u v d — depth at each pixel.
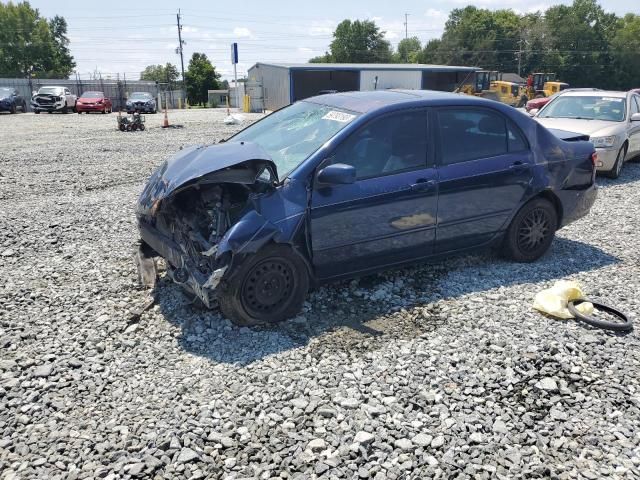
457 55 99.00
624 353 3.98
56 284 5.06
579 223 7.35
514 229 5.56
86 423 3.16
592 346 4.06
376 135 4.68
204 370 3.70
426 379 3.62
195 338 4.11
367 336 4.18
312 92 41.00
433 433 3.11
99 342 4.04
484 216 5.26
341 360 3.83
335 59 113.50
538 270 5.55
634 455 2.98
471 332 4.25
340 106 5.04
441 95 5.25
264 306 4.26
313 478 2.77
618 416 3.29
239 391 3.46
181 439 3.03
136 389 3.49
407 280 5.22
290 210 4.21
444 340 4.12
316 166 4.38
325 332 4.23
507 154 5.35
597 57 94.38
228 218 4.14
